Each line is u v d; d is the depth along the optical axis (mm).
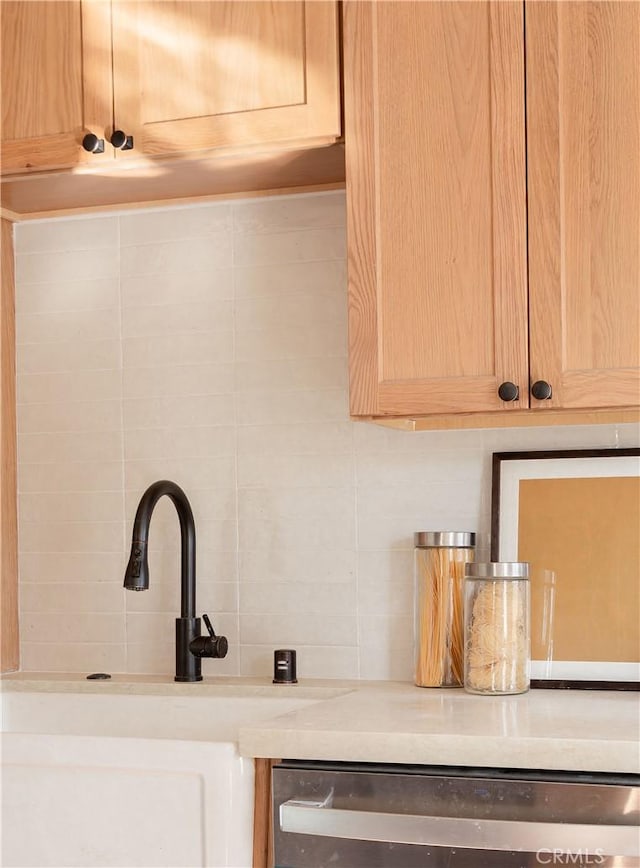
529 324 1791
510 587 1908
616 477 2031
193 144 1985
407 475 2162
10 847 1667
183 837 1594
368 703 1815
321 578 2201
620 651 1977
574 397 1760
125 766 1622
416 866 1471
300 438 2230
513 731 1510
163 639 2291
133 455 2336
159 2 2018
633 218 1748
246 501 2254
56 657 2355
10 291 2400
